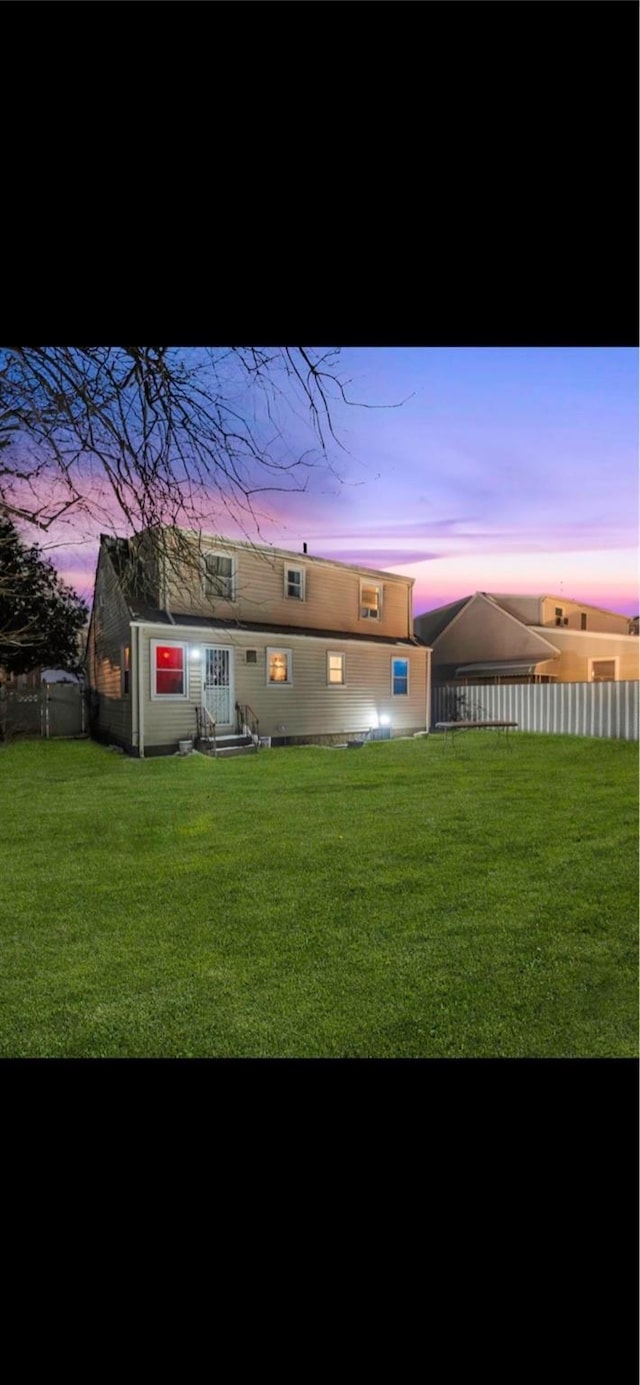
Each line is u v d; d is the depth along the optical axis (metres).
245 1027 2.87
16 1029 2.86
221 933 3.89
